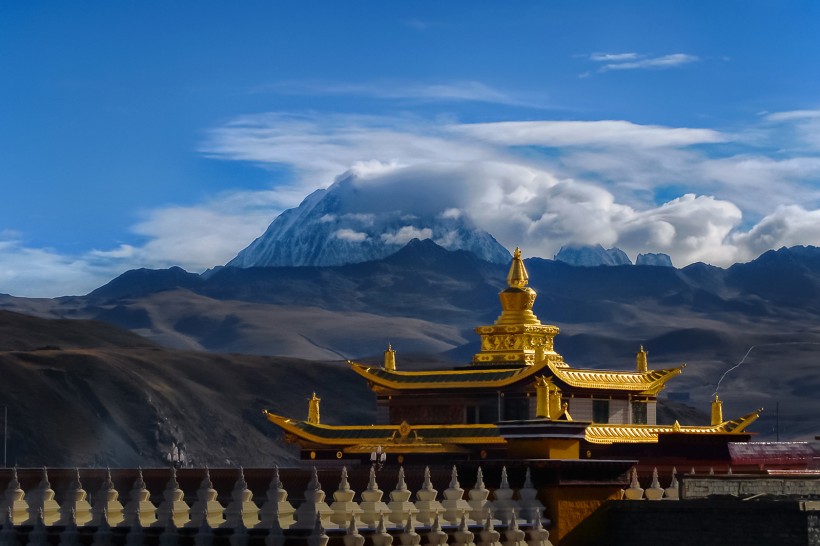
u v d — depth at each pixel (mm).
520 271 110125
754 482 72750
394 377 107938
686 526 63562
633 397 110125
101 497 62156
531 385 102750
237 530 56000
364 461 102938
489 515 61750
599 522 65625
